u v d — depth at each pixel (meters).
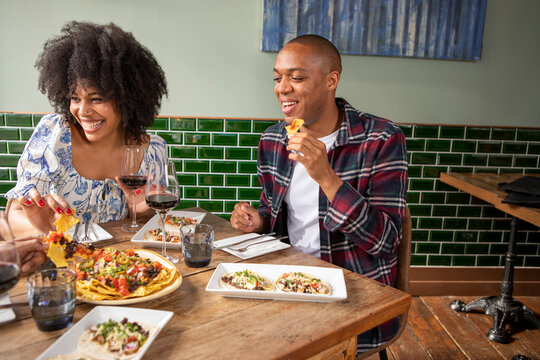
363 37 2.75
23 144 2.74
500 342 2.43
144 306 0.98
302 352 0.84
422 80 2.87
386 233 1.40
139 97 1.62
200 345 0.83
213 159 2.90
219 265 1.18
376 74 2.84
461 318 2.71
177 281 1.04
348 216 1.33
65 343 0.80
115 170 1.76
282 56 1.53
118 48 1.52
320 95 1.55
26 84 2.68
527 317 2.58
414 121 2.92
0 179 2.76
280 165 1.72
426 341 2.45
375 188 1.54
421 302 2.94
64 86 1.56
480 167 2.98
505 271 2.62
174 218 1.63
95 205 1.72
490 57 2.88
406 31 2.75
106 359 0.76
